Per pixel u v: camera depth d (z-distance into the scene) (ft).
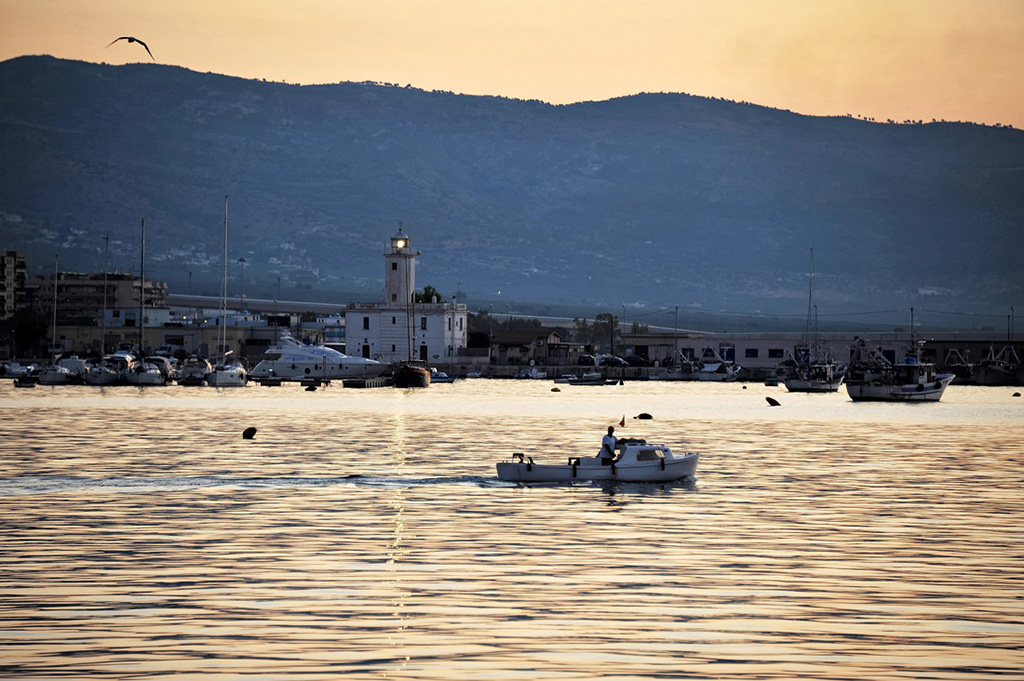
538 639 132.57
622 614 143.43
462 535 195.83
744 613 144.25
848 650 129.18
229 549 182.70
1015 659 126.21
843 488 256.73
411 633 134.62
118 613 142.92
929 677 120.37
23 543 187.21
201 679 118.21
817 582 160.66
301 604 147.64
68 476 270.87
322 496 240.73
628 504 231.50
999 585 159.12
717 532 199.31
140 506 226.17
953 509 225.76
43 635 133.28
